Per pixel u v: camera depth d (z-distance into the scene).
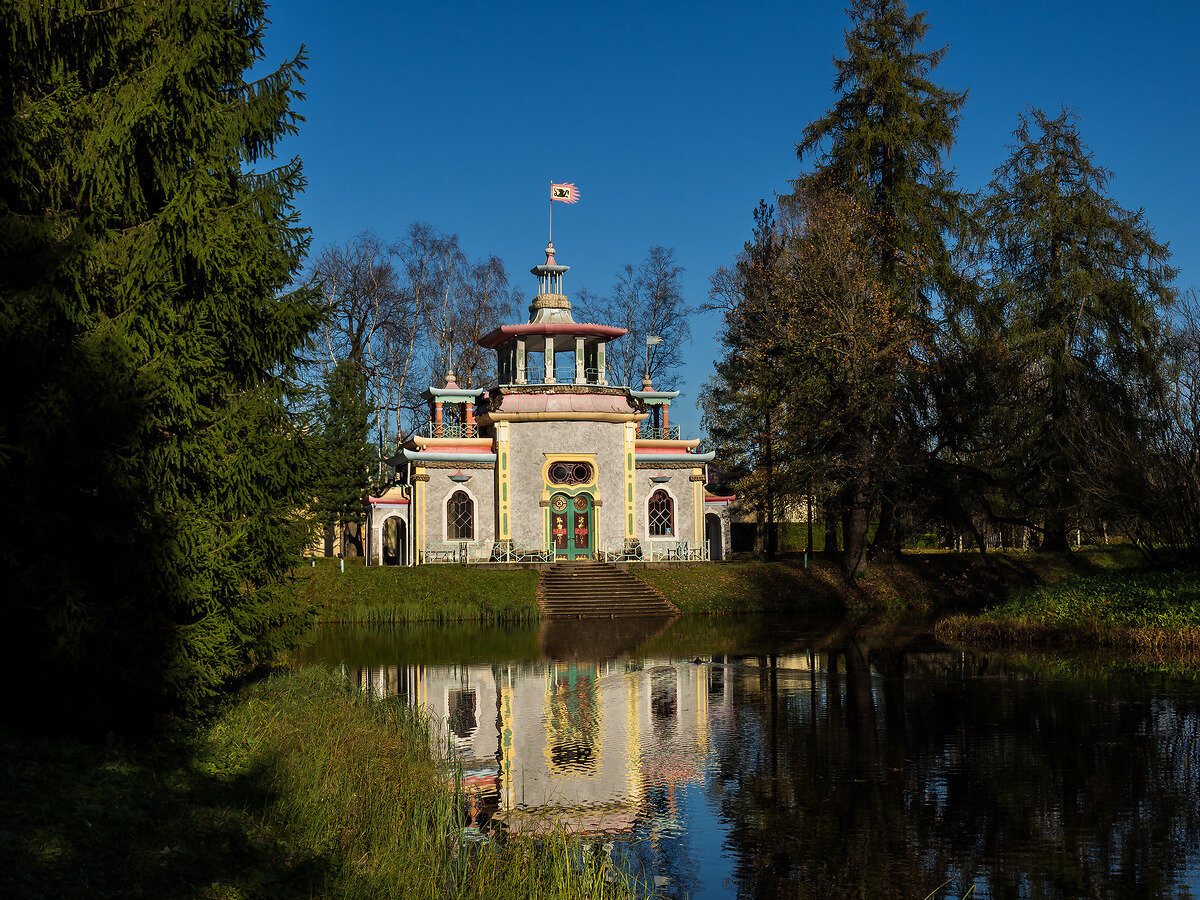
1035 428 39.34
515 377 46.50
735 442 48.59
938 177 41.19
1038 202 40.88
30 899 6.52
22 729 10.32
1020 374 38.78
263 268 12.66
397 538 48.69
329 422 44.06
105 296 11.38
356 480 44.75
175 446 11.55
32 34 10.43
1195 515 28.78
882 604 40.53
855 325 37.59
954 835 11.42
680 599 40.12
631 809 12.50
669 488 46.59
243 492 12.26
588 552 44.88
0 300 9.66
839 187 41.50
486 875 9.19
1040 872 10.30
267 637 14.32
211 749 11.31
